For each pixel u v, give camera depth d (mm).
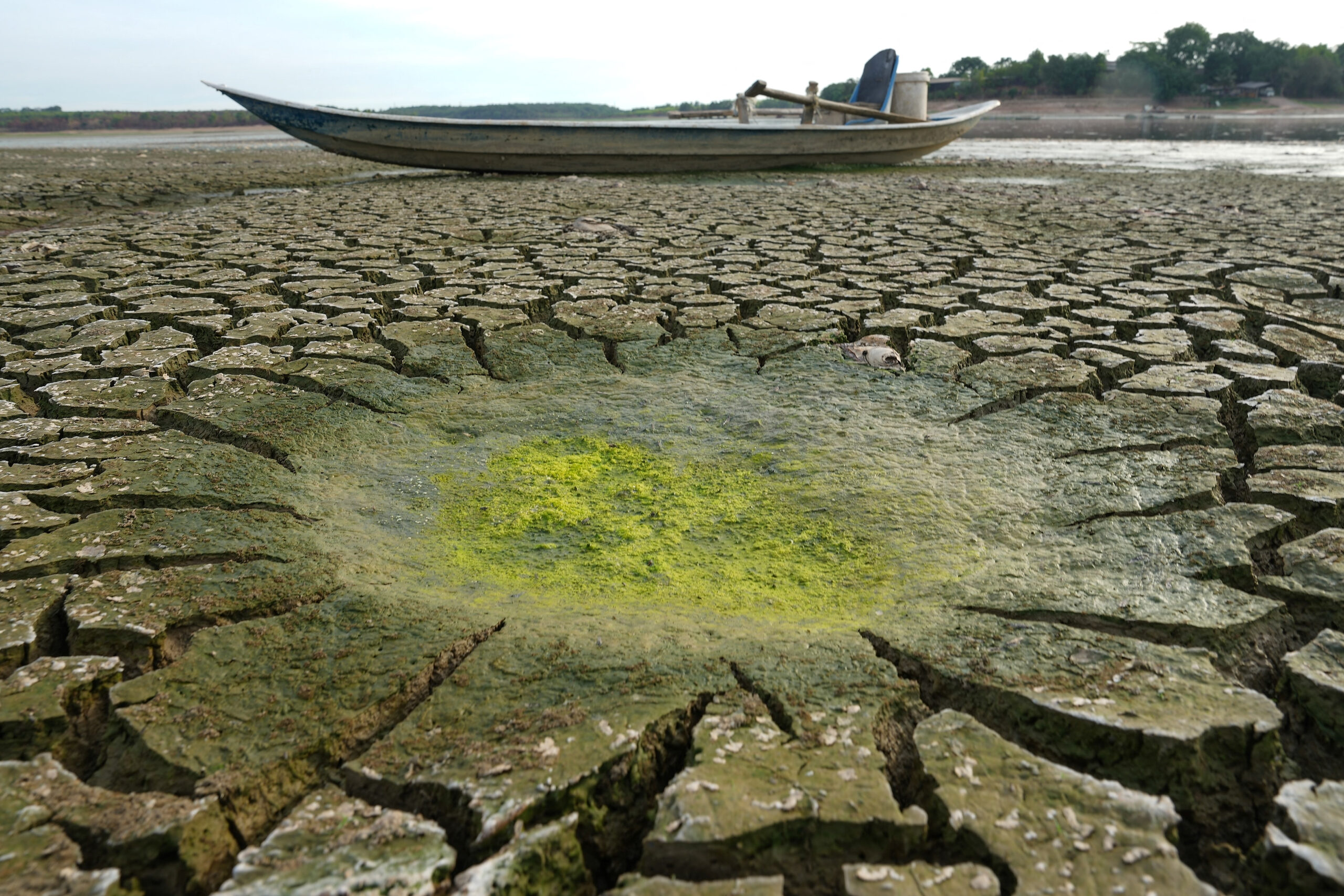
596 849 1562
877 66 17641
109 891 1369
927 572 2393
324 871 1397
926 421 3512
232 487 2926
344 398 3803
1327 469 2848
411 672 1935
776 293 5496
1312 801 1484
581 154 14094
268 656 1996
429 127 13125
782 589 2352
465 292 5539
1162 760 1633
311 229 8266
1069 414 3498
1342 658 1865
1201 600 2148
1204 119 60031
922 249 7152
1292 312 5000
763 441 3359
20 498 2744
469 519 2807
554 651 2008
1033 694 1798
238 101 12805
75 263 6570
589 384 4039
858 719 1753
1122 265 6410
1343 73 79625
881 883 1371
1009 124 53375
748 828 1459
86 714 1854
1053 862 1400
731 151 14703
